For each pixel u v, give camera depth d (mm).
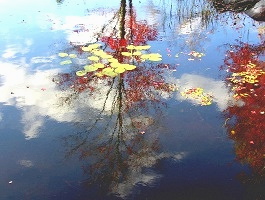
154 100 5422
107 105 5305
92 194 3465
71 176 3758
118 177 3721
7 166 3914
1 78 6023
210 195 3436
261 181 3627
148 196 3422
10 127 4664
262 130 4543
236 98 5375
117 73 6094
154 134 4531
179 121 4812
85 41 7766
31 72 6324
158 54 6727
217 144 4281
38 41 7762
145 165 3918
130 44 7641
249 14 9477
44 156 4102
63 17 9469
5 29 8438
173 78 6148
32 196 3443
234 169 3818
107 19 9297
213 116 4902
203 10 10195
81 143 4355
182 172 3785
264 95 5445
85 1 11219
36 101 5355
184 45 7633
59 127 4699
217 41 7836
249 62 6637
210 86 5805
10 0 11258
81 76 6258
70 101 5406
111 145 4320
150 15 9758
